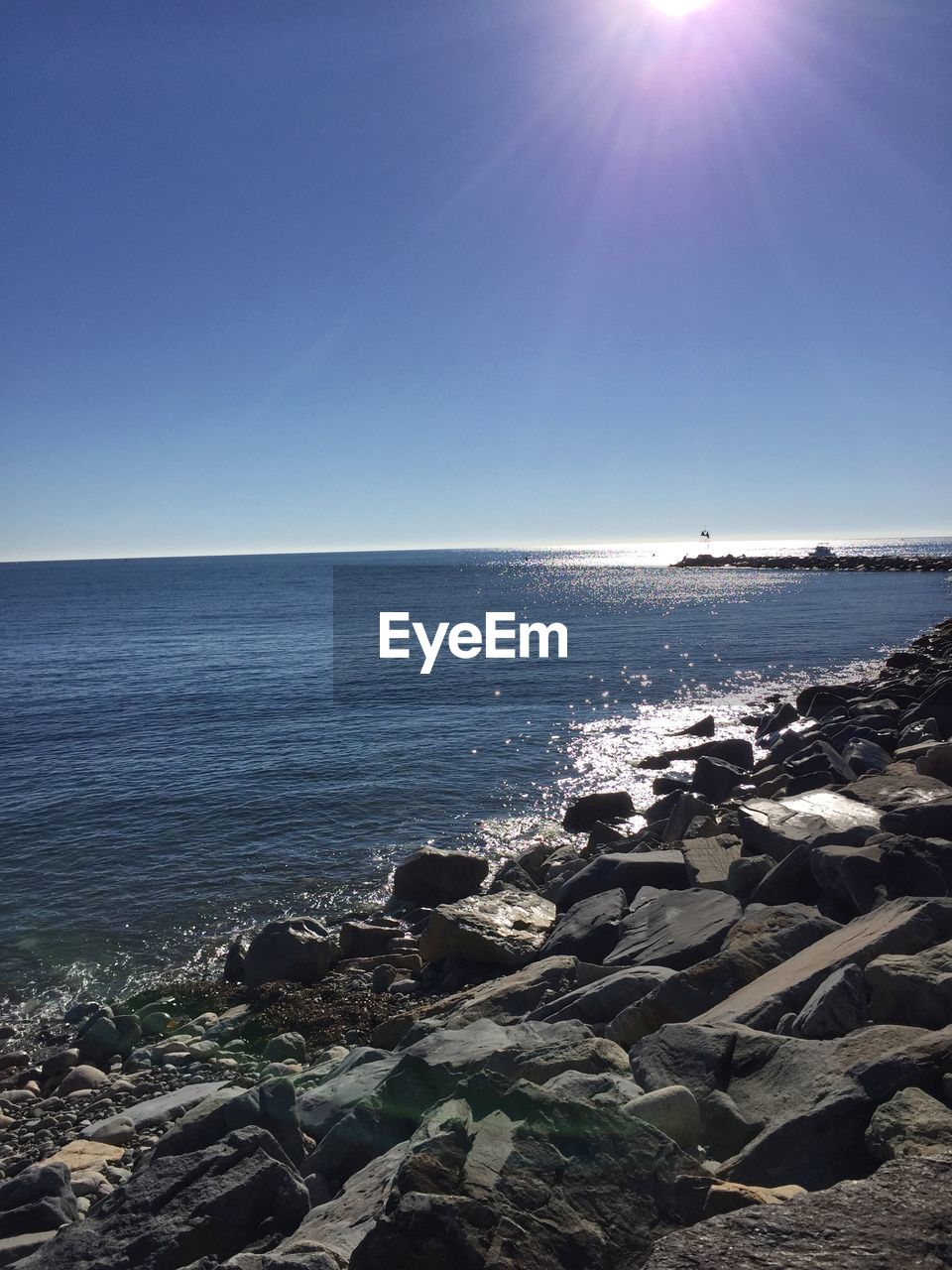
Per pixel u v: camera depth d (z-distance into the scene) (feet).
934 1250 9.34
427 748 86.33
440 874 47.16
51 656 188.14
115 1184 22.49
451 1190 11.85
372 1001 35.55
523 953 36.01
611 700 113.19
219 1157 16.49
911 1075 14.37
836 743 66.90
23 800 70.03
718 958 23.41
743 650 162.30
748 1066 16.61
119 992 38.81
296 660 169.07
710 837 40.93
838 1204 10.22
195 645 206.39
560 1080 15.71
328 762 81.00
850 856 27.68
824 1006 17.98
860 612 231.50
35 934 44.80
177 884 51.21
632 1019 22.08
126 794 71.10
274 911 47.37
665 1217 11.96
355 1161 18.22
